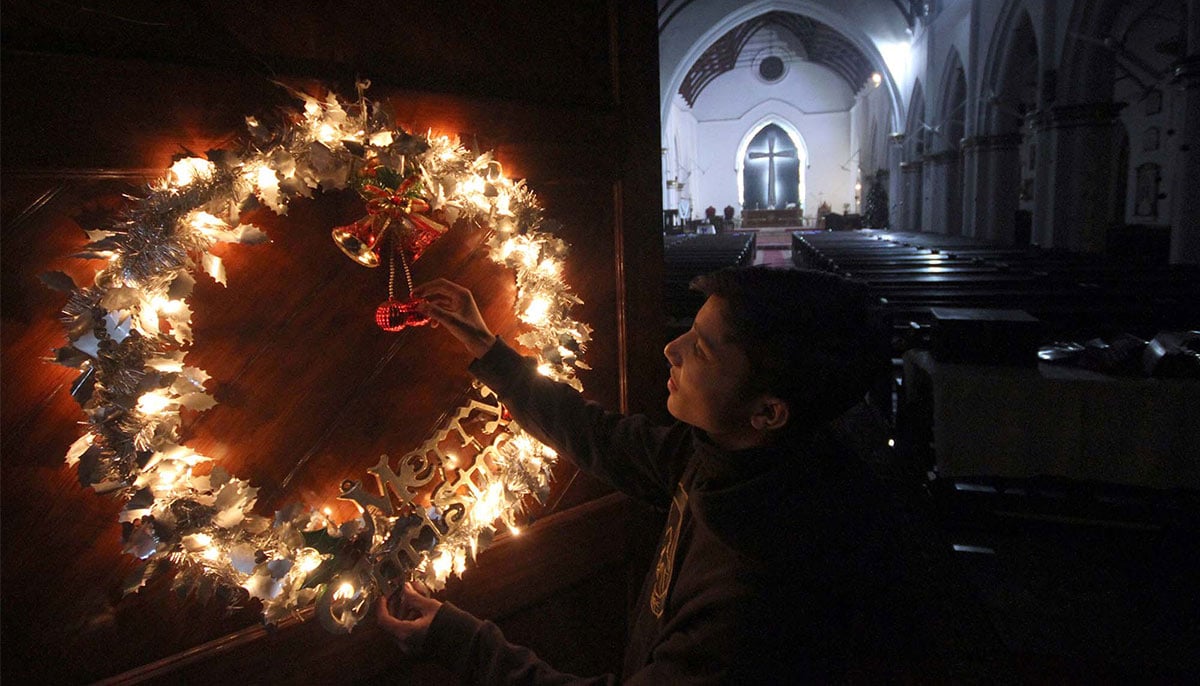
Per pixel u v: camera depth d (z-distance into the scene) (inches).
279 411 44.4
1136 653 91.4
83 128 35.7
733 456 34.4
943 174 701.9
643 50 60.2
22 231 35.1
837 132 1242.6
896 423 166.4
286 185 39.6
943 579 108.3
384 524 45.2
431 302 49.3
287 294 44.1
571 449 49.3
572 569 61.2
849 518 33.3
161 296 35.8
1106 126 434.6
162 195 35.7
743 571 32.2
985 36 565.3
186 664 41.8
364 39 44.8
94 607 39.1
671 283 296.4
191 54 38.9
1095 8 412.5
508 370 49.4
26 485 36.5
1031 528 123.3
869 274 300.2
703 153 1286.9
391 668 51.2
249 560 37.7
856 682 76.1
